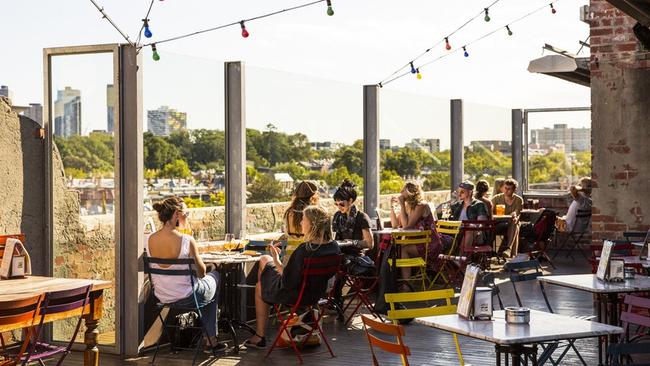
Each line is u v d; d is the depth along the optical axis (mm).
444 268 12625
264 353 8188
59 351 6422
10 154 8242
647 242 8477
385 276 9680
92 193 8445
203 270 8023
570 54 12734
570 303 10555
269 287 8133
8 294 6145
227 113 9969
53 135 8656
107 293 8398
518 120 18484
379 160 12992
